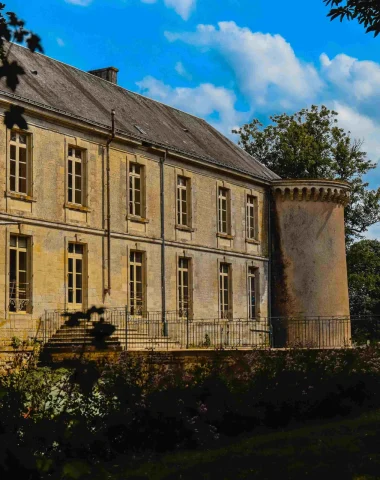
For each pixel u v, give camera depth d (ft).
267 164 199.11
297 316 139.54
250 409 49.67
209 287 127.34
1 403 36.63
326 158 193.06
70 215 102.37
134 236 112.37
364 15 45.01
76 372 24.43
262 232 142.00
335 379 55.77
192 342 120.88
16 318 92.89
